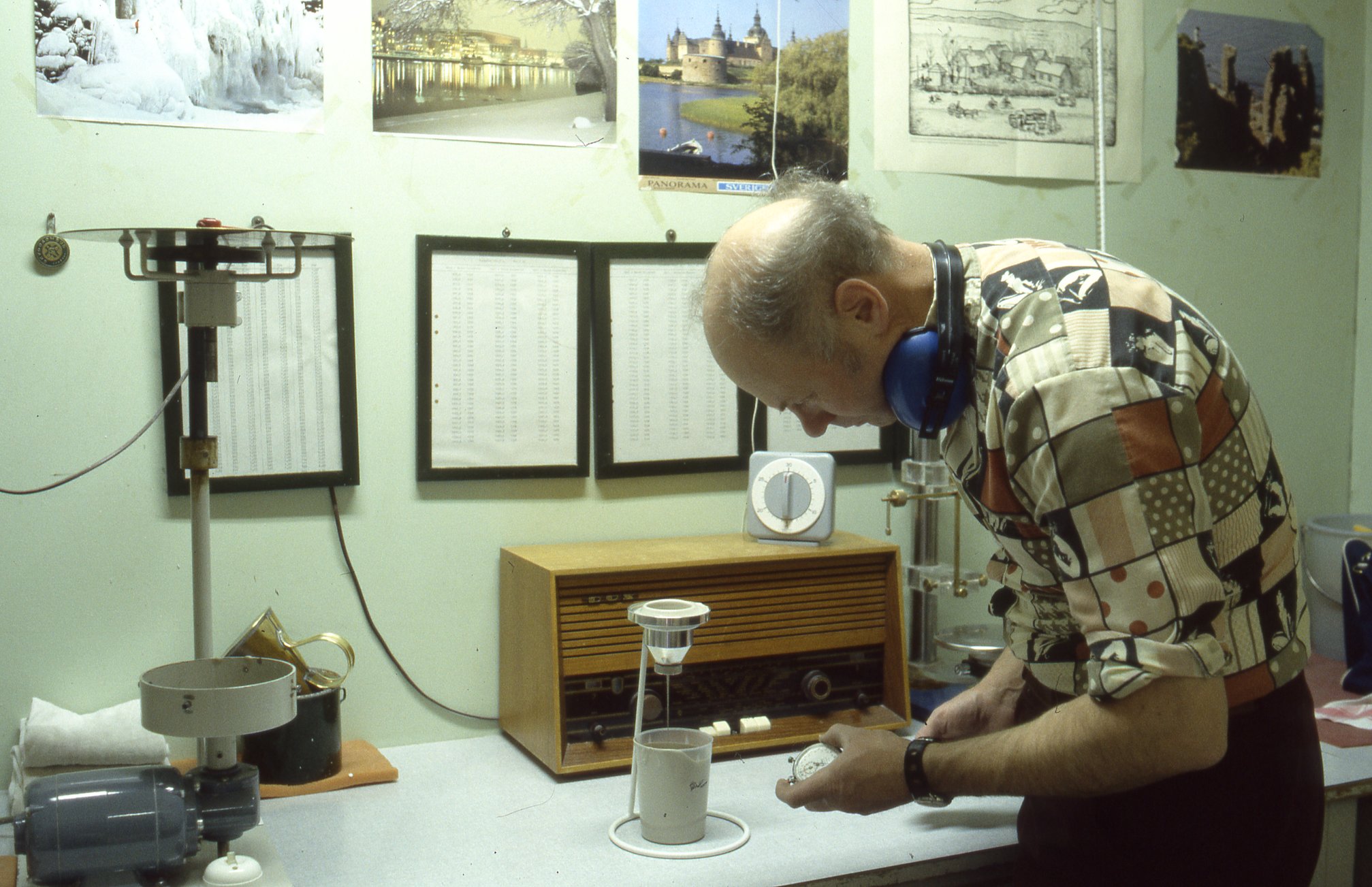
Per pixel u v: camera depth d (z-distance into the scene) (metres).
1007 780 0.91
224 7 1.45
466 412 1.61
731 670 1.54
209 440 1.18
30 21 1.37
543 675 1.45
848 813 1.25
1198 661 0.77
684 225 1.74
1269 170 2.16
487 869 1.16
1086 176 2.01
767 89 1.77
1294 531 0.97
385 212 1.55
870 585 1.62
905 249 0.98
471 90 1.59
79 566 1.43
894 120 1.86
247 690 1.04
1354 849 1.44
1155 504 0.78
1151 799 1.00
